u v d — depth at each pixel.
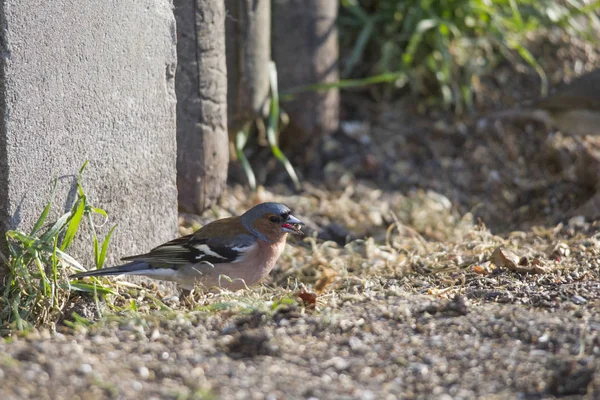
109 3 9.45
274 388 6.88
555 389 6.84
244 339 7.79
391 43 17.50
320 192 15.51
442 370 7.29
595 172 15.09
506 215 15.29
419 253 12.20
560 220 14.41
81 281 9.65
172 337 8.24
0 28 8.38
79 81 9.26
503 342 7.86
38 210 9.10
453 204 15.44
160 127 10.45
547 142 16.53
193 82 12.24
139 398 6.57
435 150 16.67
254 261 10.31
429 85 17.69
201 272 10.09
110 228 9.95
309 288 10.53
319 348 7.84
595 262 10.74
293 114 16.08
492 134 16.84
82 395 6.55
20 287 9.17
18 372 6.85
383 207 15.03
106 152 9.73
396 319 8.57
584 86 16.03
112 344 7.96
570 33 18.80
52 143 9.09
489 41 18.02
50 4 8.78
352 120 17.20
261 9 14.18
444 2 17.48
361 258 12.43
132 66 9.90
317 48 15.83
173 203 10.85
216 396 6.67
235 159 15.54
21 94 8.67
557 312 8.73
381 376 7.21
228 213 13.90
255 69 14.34
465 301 8.90
